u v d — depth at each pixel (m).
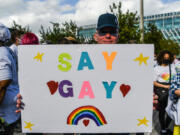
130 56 1.69
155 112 5.21
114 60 1.69
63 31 10.70
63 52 1.69
